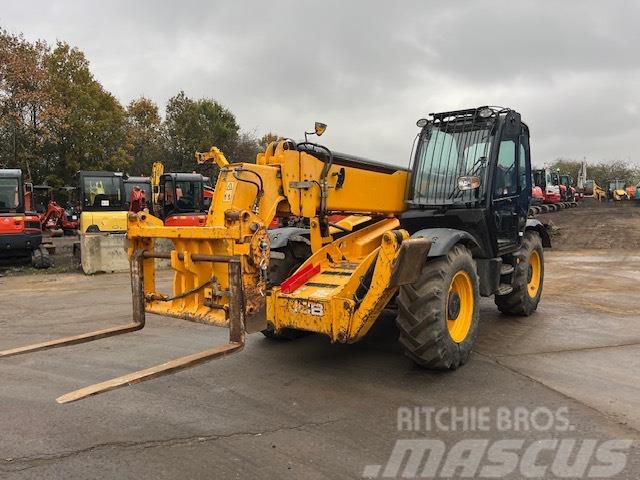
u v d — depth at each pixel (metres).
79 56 29.22
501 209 5.95
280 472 3.04
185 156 34.03
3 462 3.16
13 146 26.52
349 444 3.39
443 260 4.68
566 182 37.78
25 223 12.39
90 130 29.05
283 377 4.66
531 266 7.21
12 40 25.28
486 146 5.75
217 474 3.02
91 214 14.12
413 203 5.90
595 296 8.43
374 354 5.32
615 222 23.00
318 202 5.05
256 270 4.29
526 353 5.32
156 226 4.86
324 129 5.05
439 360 4.56
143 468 3.08
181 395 4.24
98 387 3.54
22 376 4.73
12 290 9.84
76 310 7.80
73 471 3.05
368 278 4.77
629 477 3.01
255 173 4.62
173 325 6.64
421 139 6.16
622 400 4.09
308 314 4.49
